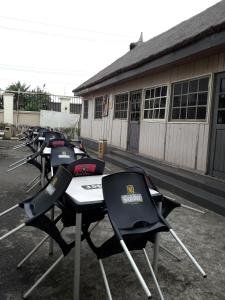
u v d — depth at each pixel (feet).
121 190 8.18
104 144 32.91
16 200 16.83
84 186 9.36
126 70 29.27
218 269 10.25
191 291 8.98
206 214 15.66
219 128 19.58
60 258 8.54
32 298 8.34
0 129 55.83
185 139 22.86
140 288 9.00
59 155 14.75
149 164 24.70
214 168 19.99
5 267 9.82
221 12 23.93
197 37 18.37
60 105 61.41
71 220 9.23
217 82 19.86
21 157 32.24
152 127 27.78
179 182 20.31
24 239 11.91
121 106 35.47
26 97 62.64
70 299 8.37
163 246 11.46
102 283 9.18
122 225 7.76
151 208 8.37
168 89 25.23
